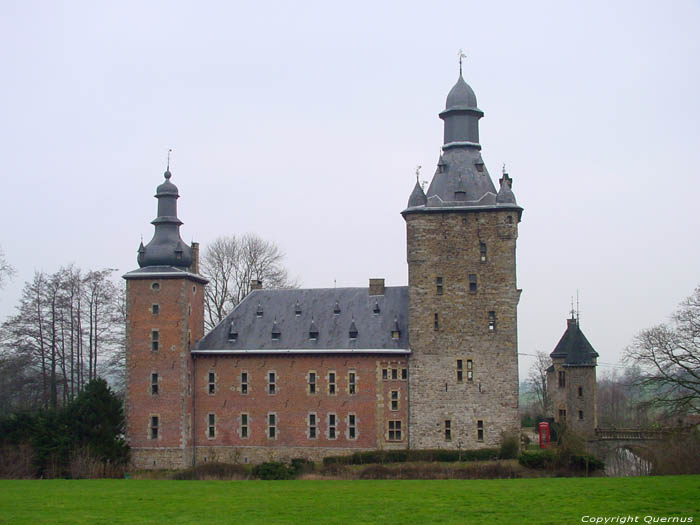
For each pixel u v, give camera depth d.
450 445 58.84
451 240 60.34
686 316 52.75
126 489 37.47
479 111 62.88
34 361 66.75
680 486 33.72
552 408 87.38
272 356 62.22
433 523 26.33
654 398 53.41
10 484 41.03
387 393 60.22
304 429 61.16
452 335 59.69
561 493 32.50
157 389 60.78
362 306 63.44
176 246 62.50
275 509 29.70
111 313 71.81
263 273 80.25
